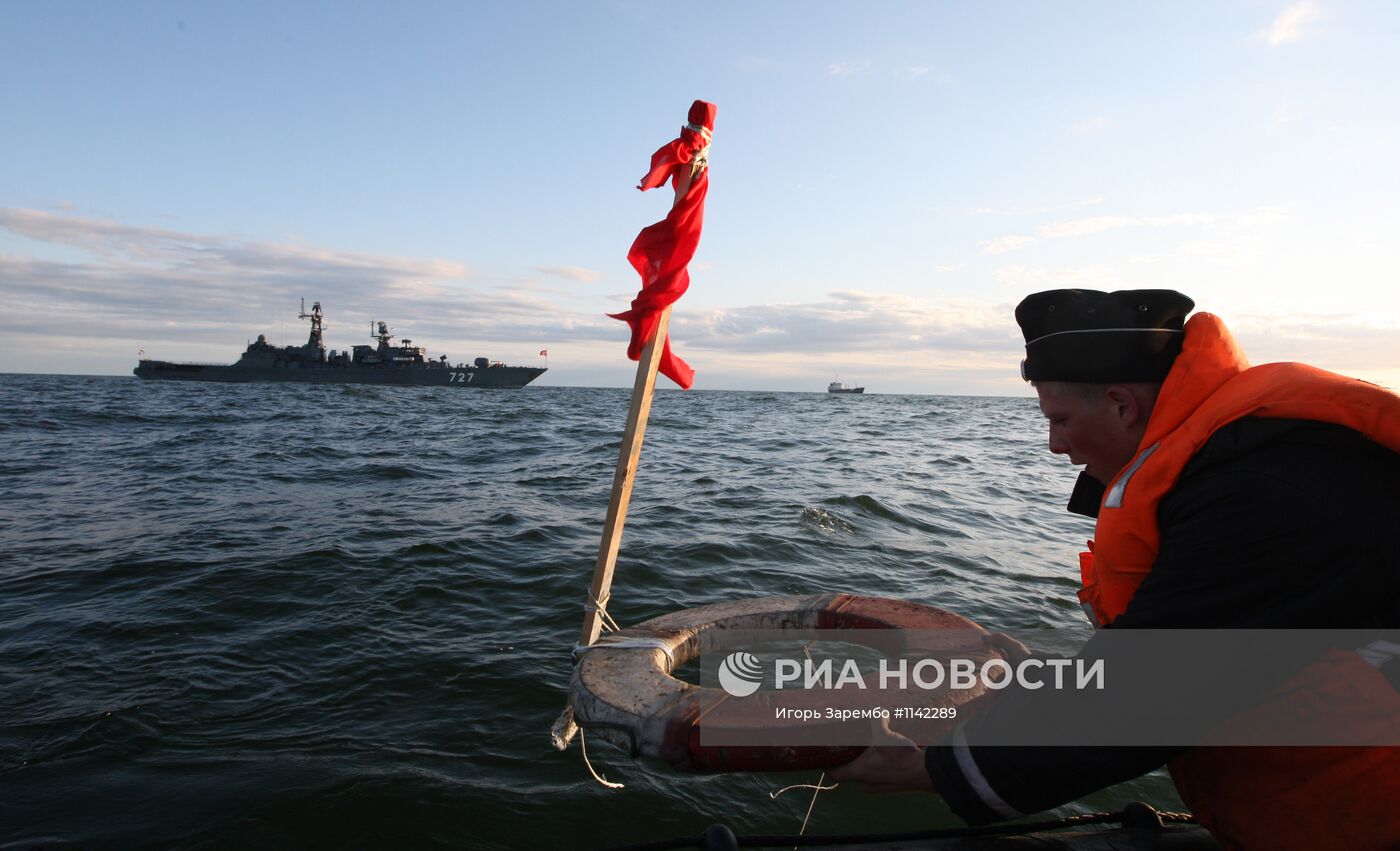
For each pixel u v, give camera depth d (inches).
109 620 204.4
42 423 890.7
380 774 130.4
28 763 133.4
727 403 2635.3
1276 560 40.4
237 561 261.9
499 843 115.0
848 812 125.6
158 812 120.1
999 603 225.9
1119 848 59.7
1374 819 42.8
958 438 1019.3
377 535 304.5
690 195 86.3
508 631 199.2
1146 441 48.5
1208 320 49.6
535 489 439.5
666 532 313.3
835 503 385.1
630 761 138.6
